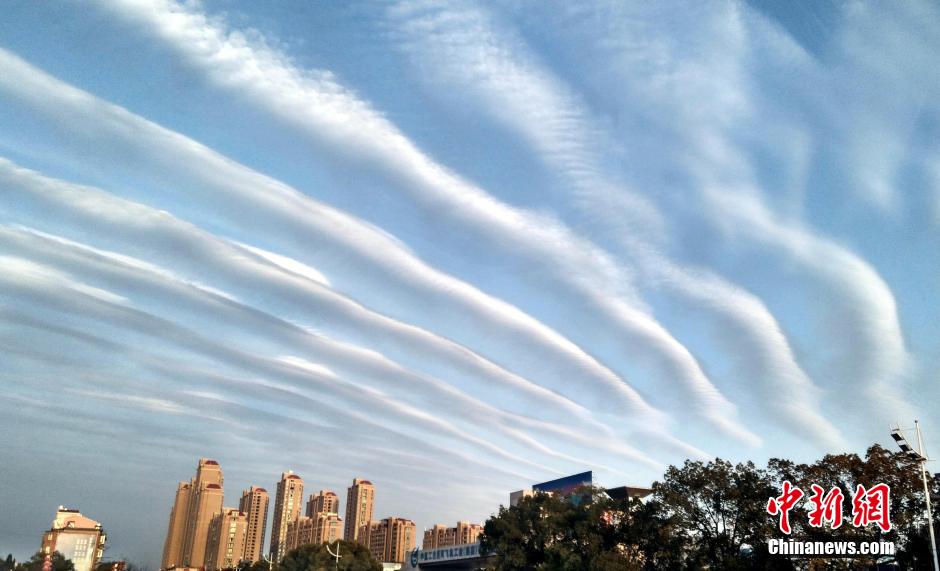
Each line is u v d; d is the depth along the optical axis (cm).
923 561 4647
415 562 10444
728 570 5056
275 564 13100
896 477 4728
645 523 5972
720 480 5516
